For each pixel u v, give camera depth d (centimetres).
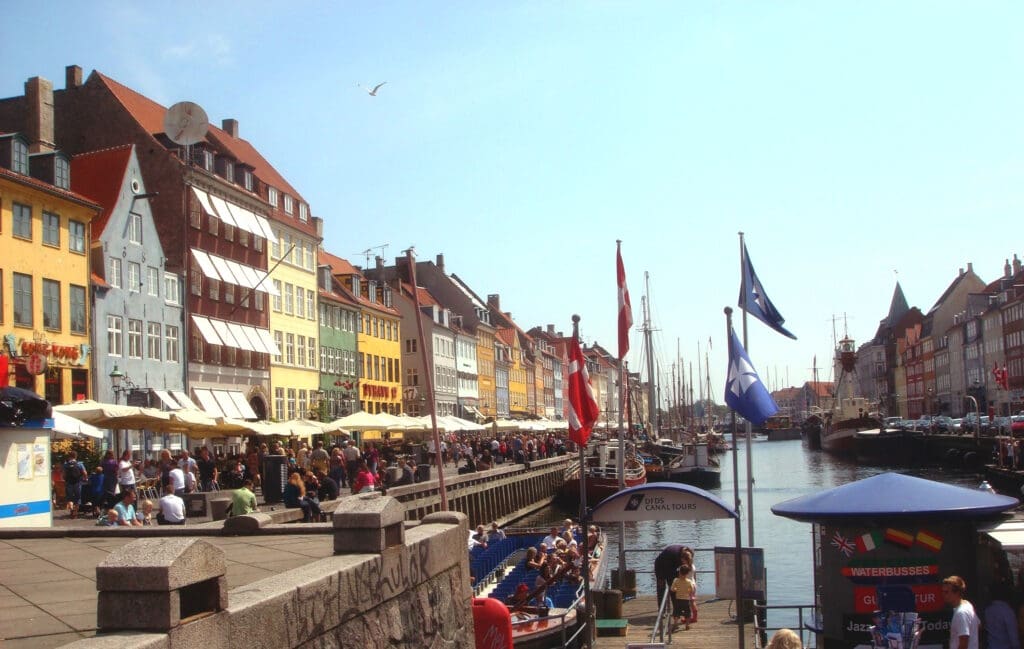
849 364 12862
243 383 5581
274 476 3117
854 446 10069
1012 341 10631
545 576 2178
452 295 10906
